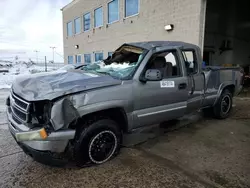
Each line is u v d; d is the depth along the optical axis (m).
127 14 11.96
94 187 2.31
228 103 5.06
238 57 14.91
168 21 9.07
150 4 10.07
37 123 2.36
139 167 2.74
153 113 3.20
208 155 3.09
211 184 2.37
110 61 4.02
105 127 2.74
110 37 13.84
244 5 14.18
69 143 2.54
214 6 12.17
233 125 4.52
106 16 14.02
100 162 2.78
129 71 3.05
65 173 2.58
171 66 3.51
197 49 3.97
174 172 2.62
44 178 2.47
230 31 13.83
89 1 16.11
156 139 3.71
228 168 2.72
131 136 3.84
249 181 2.43
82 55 18.45
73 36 19.95
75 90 2.42
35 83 2.71
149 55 3.18
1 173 2.56
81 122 2.63
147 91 3.05
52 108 2.29
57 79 2.79
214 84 4.46
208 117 5.10
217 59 13.44
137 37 11.22
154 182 2.41
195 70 3.94
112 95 2.68
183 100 3.62
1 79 17.23
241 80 5.41
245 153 3.16
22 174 2.55
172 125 4.49
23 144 2.43
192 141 3.62
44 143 2.26
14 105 2.63
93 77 2.86
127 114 2.91
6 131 4.10
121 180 2.44
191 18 7.96
